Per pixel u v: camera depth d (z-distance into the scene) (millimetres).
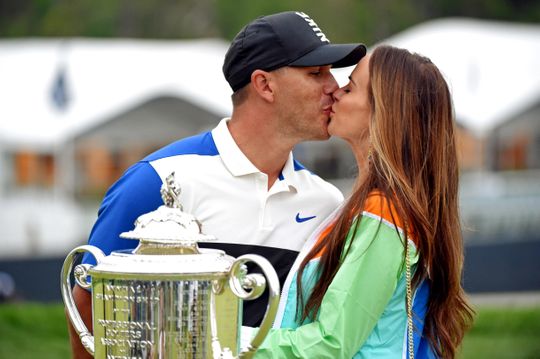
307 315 8141
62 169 37719
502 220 39844
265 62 8781
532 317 25875
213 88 37938
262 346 7723
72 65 37344
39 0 69125
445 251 8352
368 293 7887
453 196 8469
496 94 38312
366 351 8062
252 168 8906
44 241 37938
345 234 8062
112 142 38844
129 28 66500
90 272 7176
